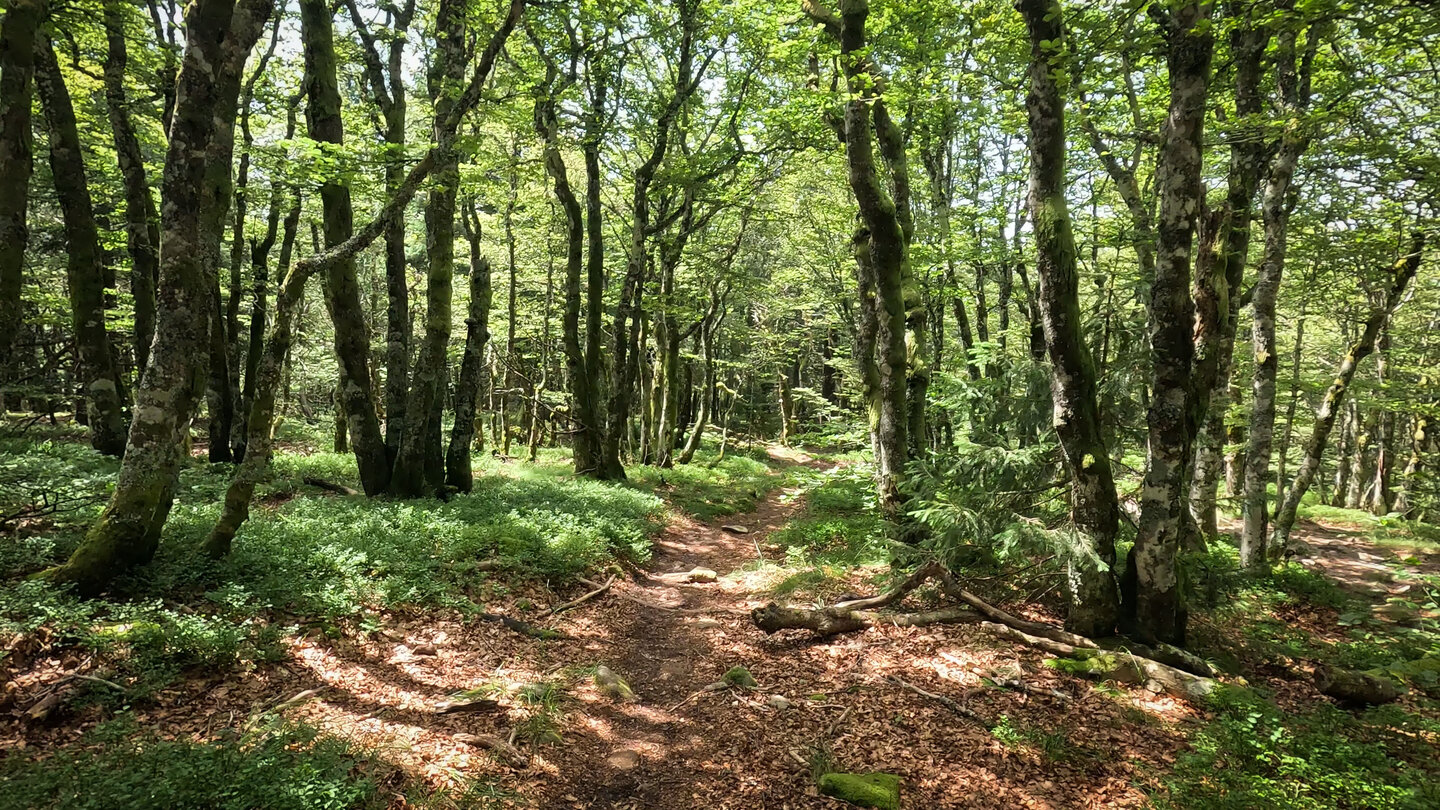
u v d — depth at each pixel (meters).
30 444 10.37
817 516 14.84
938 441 16.41
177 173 6.11
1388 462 23.19
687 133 18.75
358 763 4.38
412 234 27.11
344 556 7.43
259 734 4.41
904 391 9.80
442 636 6.79
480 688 5.85
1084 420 7.13
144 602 5.70
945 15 10.30
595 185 16.39
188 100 6.06
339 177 9.96
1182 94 6.46
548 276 24.23
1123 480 9.82
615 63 16.28
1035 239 7.10
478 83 8.23
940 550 8.05
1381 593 11.22
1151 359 7.10
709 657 7.39
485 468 17.95
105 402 11.38
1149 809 4.72
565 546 9.66
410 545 8.52
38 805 3.41
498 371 27.98
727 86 17.02
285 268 15.31
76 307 11.04
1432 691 7.00
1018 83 10.23
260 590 6.38
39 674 4.70
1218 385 11.52
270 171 10.84
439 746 4.87
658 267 23.12
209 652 5.23
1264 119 8.63
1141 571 7.18
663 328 22.83
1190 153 6.51
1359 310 17.09
